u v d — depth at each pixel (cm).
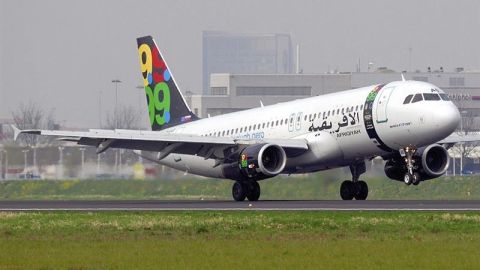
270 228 14100
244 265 10481
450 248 11731
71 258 11119
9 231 14050
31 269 10306
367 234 13375
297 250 11638
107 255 11356
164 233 13638
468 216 15225
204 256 11206
